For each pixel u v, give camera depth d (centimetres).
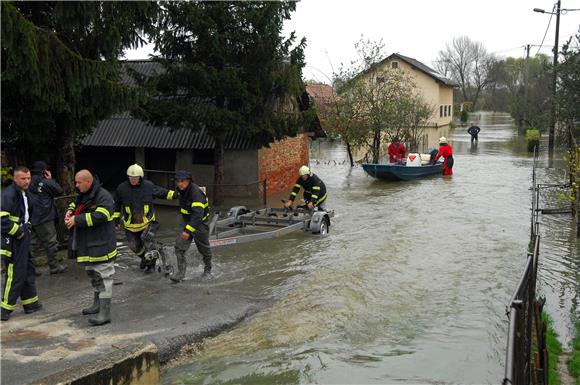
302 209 1327
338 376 590
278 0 1547
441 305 804
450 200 1780
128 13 1088
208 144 1827
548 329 776
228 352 652
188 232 855
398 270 978
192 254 1055
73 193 1177
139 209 894
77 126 1159
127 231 902
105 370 506
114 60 1100
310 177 1321
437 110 4966
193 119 1547
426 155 2506
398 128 2886
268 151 1975
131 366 534
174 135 1889
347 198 1848
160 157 1962
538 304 655
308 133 2372
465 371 602
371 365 616
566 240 1247
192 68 1492
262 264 1003
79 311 732
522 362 460
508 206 1661
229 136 1847
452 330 714
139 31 1189
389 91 2866
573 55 2125
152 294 814
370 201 1780
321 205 1366
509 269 994
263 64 1584
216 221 1170
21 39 872
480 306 802
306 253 1084
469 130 4272
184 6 1491
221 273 942
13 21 853
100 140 1930
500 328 722
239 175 1898
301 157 2303
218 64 1573
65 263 959
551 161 2888
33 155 1289
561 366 679
